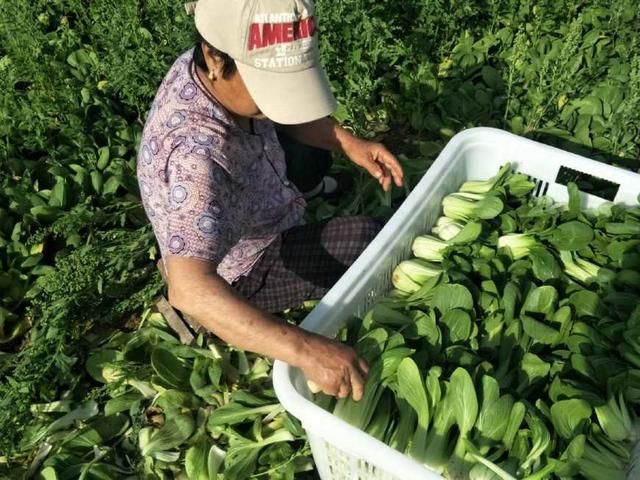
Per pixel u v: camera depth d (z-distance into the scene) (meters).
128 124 3.82
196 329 2.76
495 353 2.11
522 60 3.65
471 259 2.38
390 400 2.02
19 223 3.18
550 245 2.43
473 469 1.82
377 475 1.81
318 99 1.65
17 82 4.10
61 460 2.36
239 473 2.28
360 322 2.16
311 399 1.93
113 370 2.67
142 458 2.41
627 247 2.31
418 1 4.04
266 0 1.53
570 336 2.11
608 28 3.85
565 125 3.49
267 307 2.63
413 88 3.70
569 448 1.78
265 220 2.31
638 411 2.04
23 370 2.56
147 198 1.89
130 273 3.02
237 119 1.91
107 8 4.20
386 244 2.30
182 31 3.79
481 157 2.74
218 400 2.56
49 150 3.53
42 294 2.90
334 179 3.43
